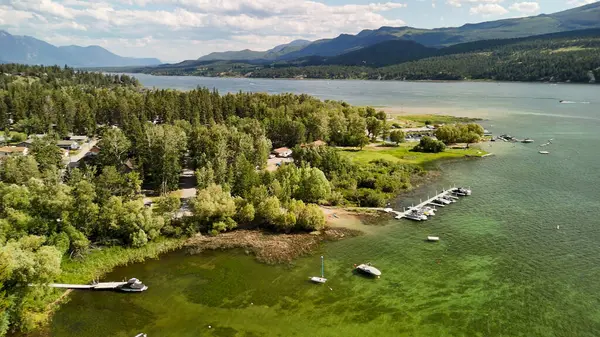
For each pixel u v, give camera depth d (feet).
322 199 371.76
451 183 437.99
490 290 233.35
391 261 269.03
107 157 423.64
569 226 316.81
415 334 197.47
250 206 317.63
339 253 280.92
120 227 287.28
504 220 332.19
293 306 220.43
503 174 466.29
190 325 204.85
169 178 390.21
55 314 212.64
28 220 248.93
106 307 219.41
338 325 204.44
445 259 270.46
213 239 300.61
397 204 378.32
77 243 258.57
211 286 240.12
